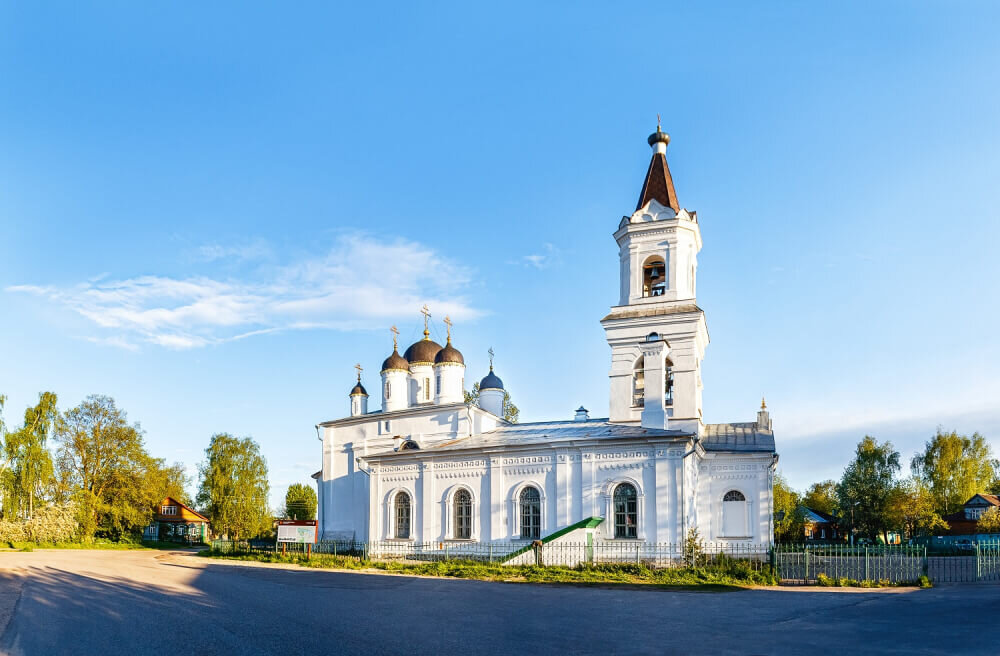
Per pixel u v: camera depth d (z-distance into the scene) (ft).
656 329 137.59
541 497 126.52
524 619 59.82
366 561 130.52
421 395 183.93
